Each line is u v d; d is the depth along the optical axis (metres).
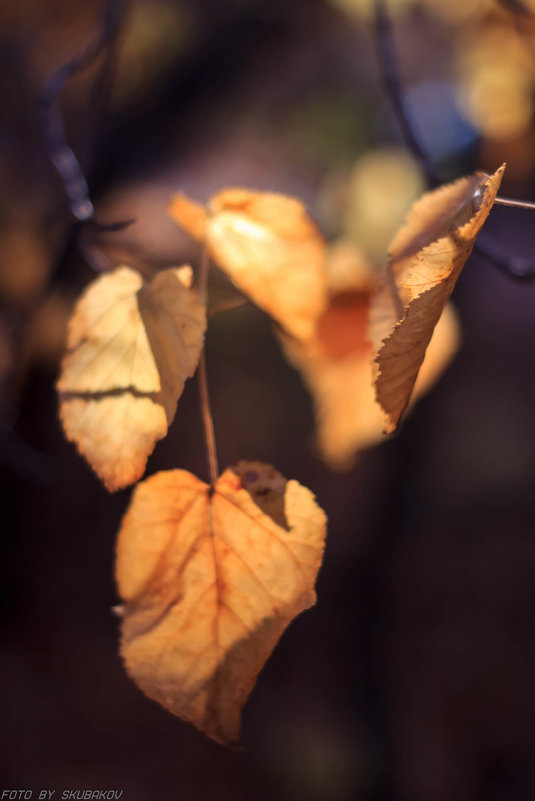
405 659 2.14
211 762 1.84
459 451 2.71
